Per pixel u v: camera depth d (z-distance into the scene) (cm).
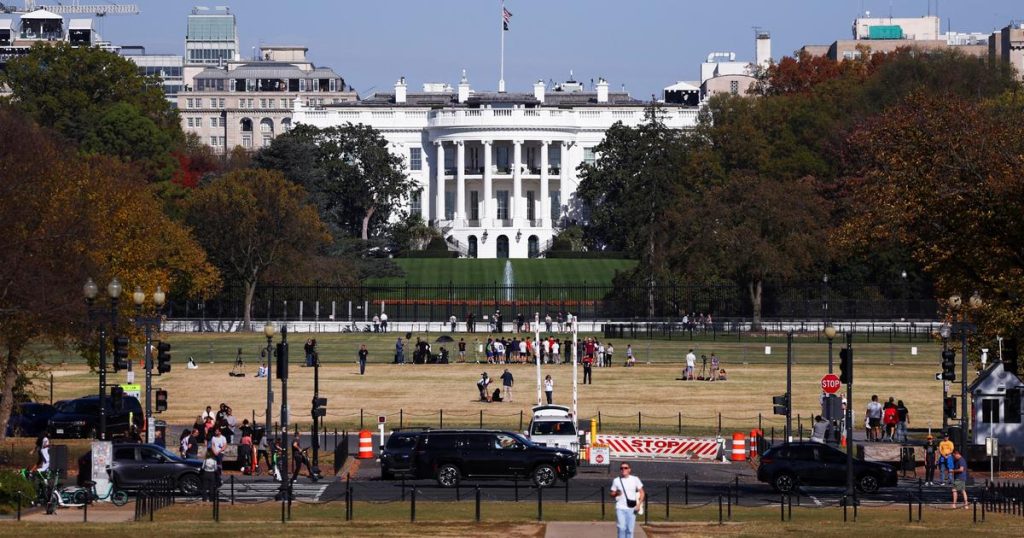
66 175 18875
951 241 15888
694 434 18038
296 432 14962
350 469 15638
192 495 13388
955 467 13862
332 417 19488
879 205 16938
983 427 16150
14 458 15300
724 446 16688
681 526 11369
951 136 15962
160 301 18012
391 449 14788
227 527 11181
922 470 16050
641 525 11400
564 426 16038
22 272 15475
